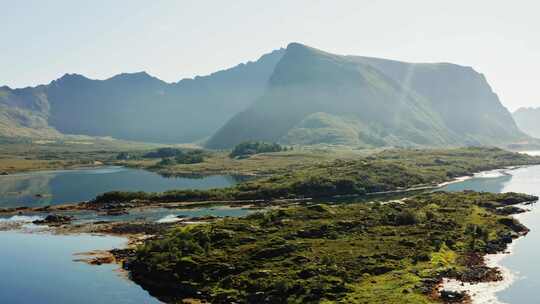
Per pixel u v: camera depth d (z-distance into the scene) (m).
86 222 166.50
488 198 180.62
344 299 78.19
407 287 82.69
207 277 92.31
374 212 142.50
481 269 94.81
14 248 130.12
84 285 97.00
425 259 97.38
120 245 130.25
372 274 89.50
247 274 90.62
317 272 88.50
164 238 119.88
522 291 83.50
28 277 103.25
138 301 87.44
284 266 93.62
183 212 183.12
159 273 96.31
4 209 195.50
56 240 139.12
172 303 85.44
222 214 176.25
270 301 80.06
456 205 160.88
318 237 115.12
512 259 103.31
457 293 80.19
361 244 107.31
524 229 131.00
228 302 82.31
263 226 125.00
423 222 130.75
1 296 92.12
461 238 115.38
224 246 107.31
